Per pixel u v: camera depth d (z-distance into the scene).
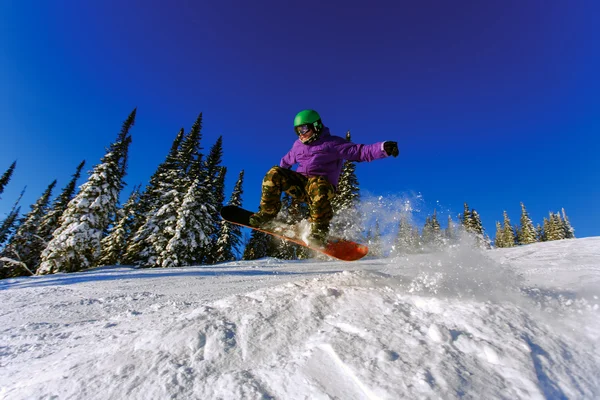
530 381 1.34
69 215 20.22
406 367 1.44
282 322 2.06
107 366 1.75
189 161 26.52
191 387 1.49
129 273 11.09
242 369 1.62
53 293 6.44
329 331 1.87
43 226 28.59
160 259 20.20
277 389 1.42
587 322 1.93
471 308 2.02
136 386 1.52
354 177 21.88
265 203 3.28
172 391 1.46
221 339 1.87
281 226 3.45
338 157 3.11
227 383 1.48
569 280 3.42
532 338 1.70
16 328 3.68
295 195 3.34
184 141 27.66
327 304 2.28
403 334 1.75
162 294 5.79
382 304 2.18
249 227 3.50
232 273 10.23
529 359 1.48
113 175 21.73
